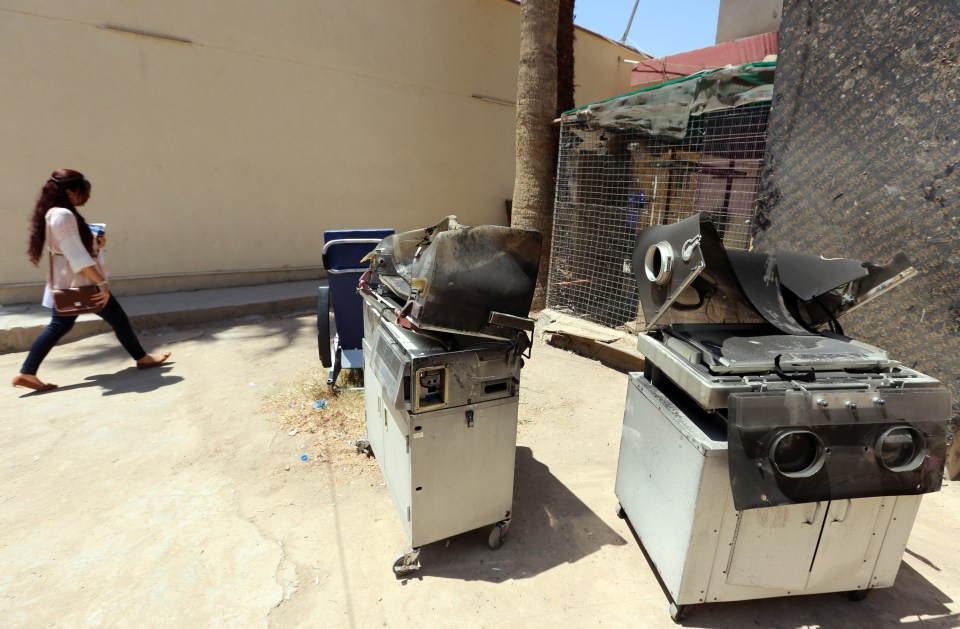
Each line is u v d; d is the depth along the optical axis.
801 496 1.61
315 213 7.47
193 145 6.26
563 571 2.20
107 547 2.28
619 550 2.33
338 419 3.53
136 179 5.96
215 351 4.94
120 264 6.06
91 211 5.77
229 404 3.75
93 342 5.09
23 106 5.22
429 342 2.03
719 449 1.64
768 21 5.85
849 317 3.12
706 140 4.64
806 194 3.26
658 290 2.01
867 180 2.95
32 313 5.20
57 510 2.53
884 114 2.83
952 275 2.67
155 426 3.40
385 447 2.45
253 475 2.87
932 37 2.59
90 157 5.64
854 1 2.88
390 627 1.91
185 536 2.36
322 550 2.29
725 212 4.54
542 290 6.40
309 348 5.07
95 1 5.38
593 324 5.27
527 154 5.97
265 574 2.14
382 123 7.89
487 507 2.24
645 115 4.45
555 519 2.55
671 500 1.89
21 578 2.09
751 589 1.87
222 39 6.22
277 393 3.96
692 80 4.00
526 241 2.07
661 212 5.42
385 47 7.67
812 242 3.26
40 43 5.19
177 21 5.88
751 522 1.74
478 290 1.94
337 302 3.88
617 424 3.61
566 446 3.30
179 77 6.01
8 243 5.42
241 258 6.93
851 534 1.81
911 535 2.40
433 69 8.31
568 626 1.92
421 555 2.29
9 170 5.28
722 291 2.03
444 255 1.89
